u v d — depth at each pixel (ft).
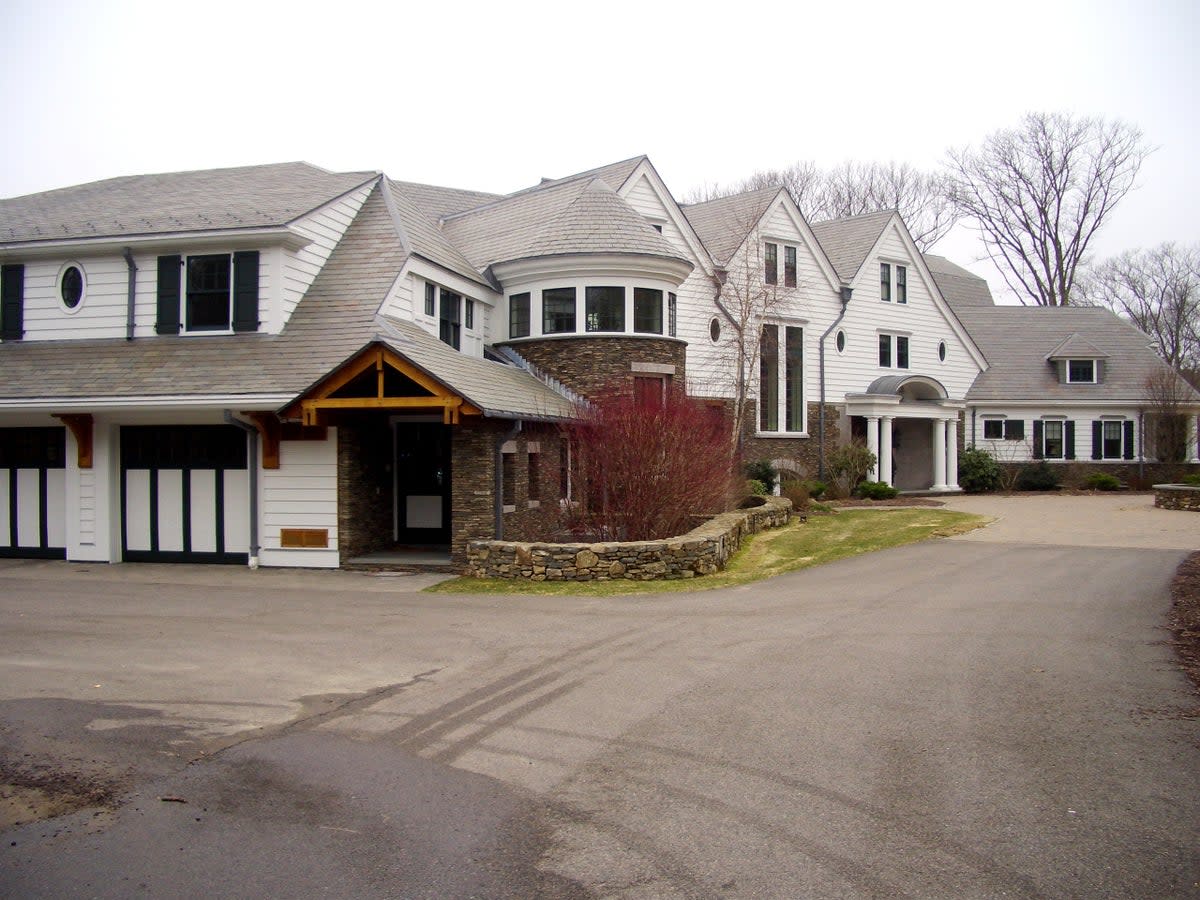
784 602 41.06
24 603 43.39
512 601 43.32
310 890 15.28
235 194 67.41
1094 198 173.27
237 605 42.70
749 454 95.35
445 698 26.53
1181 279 191.93
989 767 20.03
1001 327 137.08
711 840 16.75
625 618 38.34
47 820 18.29
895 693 25.86
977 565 49.75
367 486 57.67
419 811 18.40
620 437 56.65
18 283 61.98
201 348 57.41
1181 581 42.63
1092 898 14.46
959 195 184.03
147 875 15.90
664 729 23.22
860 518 76.07
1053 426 126.82
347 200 66.64
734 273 94.58
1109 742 21.47
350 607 42.04
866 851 16.16
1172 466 122.93
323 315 58.65
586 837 17.02
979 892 14.66
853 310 108.17
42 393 54.29
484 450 52.70
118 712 25.41
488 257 79.20
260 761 21.45
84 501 58.44
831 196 196.34
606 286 73.31
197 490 57.77
